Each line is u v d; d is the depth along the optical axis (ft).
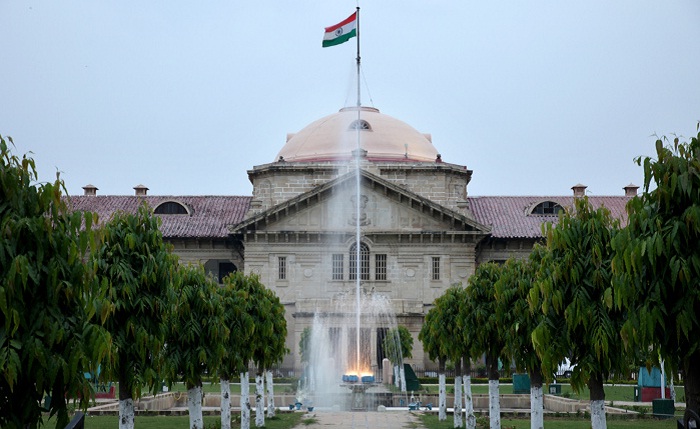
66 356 49.01
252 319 113.60
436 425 134.31
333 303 245.24
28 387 48.65
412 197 252.83
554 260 73.31
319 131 291.99
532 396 92.12
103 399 169.78
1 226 46.70
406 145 286.46
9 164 47.83
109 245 75.31
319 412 161.68
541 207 284.82
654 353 57.93
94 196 288.51
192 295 91.61
